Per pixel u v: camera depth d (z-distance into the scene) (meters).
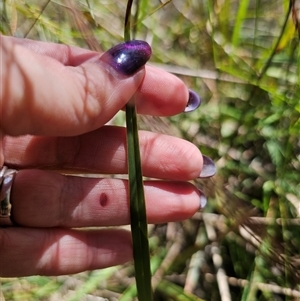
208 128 0.17
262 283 0.14
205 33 0.17
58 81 0.09
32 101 0.09
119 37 0.15
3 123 0.10
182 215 0.12
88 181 0.12
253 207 0.16
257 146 0.17
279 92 0.15
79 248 0.12
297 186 0.15
